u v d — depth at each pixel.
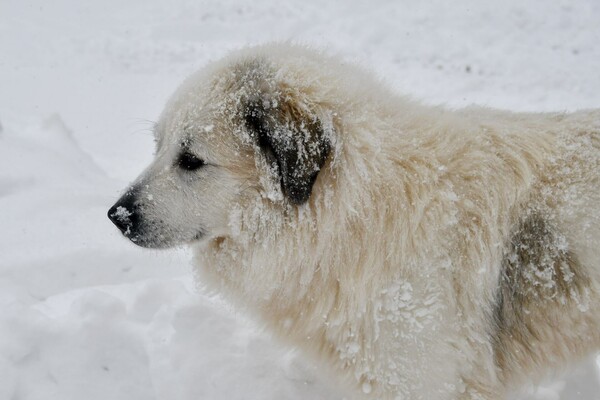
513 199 1.60
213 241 1.67
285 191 1.59
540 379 1.67
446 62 3.57
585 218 1.60
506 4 4.09
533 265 1.60
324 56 1.68
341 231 1.59
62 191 2.15
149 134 2.76
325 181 1.59
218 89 1.61
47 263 1.94
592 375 1.79
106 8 4.41
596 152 1.61
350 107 1.60
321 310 1.62
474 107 1.75
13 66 3.47
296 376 1.75
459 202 1.59
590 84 3.25
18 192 2.13
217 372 1.75
